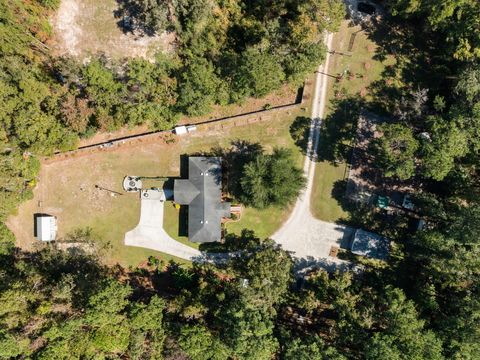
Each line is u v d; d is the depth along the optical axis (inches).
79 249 2504.9
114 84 2423.7
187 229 2518.5
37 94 2251.5
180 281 2481.5
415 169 2460.6
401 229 2534.5
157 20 2381.9
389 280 2529.5
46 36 2546.8
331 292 2404.0
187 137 2517.2
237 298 2267.5
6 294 2049.7
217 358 2071.9
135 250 2532.0
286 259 2320.4
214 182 2422.5
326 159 2529.5
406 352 1974.7
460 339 2026.3
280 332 2285.9
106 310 2059.5
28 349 1994.3
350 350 2258.9
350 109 2517.2
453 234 2108.8
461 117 2102.6
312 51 2209.6
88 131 2428.6
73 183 2518.5
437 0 2180.1
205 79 2327.8
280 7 2442.2
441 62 2498.8
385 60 2527.1
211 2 2417.6
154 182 2517.2
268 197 2329.0
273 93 2527.1
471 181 2321.6
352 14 2519.7
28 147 2308.1
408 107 2440.9
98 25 2598.4
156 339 2128.4
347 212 2536.9
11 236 2454.5
